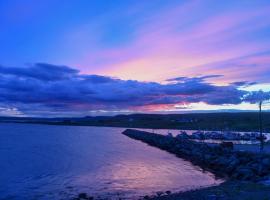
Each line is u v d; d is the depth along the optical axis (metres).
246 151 44.28
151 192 27.36
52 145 87.31
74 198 25.50
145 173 37.88
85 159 53.81
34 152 67.12
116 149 74.50
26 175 36.97
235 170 36.44
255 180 28.19
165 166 44.16
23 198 25.86
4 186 30.30
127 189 28.69
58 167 43.88
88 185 30.73
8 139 114.25
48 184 31.42
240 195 19.88
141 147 80.44
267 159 35.53
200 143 64.38
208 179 33.62
